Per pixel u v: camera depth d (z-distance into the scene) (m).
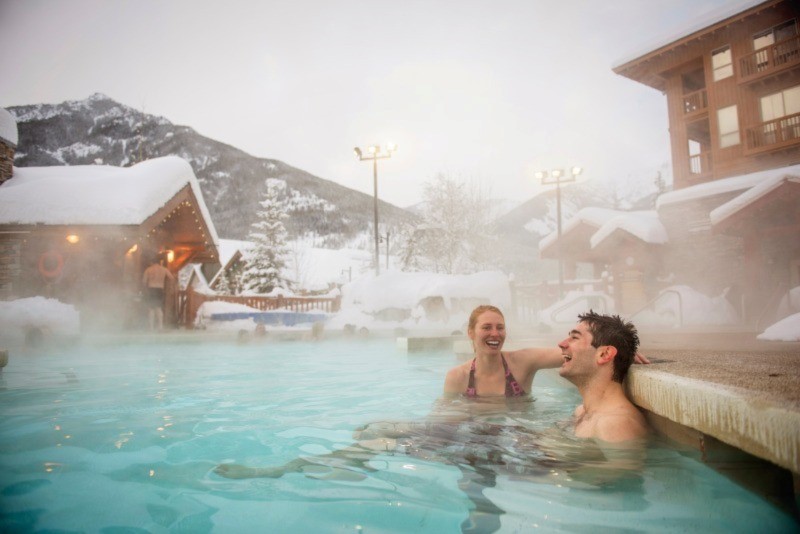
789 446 1.20
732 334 8.17
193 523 1.38
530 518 1.38
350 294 15.41
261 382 4.64
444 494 1.59
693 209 16.75
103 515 1.43
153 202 12.70
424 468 1.88
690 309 13.08
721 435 1.51
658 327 11.86
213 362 6.55
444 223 27.27
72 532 1.31
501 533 1.28
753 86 16.25
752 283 12.58
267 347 9.13
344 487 1.68
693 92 18.14
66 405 3.42
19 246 13.05
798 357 2.97
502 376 3.40
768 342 5.66
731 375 1.94
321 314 16.14
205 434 2.51
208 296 15.69
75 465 1.96
